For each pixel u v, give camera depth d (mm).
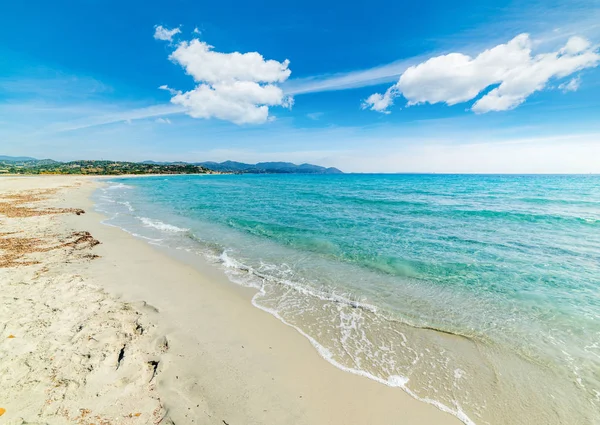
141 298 6242
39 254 8602
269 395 3668
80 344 4246
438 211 20328
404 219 17094
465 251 10609
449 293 7184
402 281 7926
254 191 41156
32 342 4172
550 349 4961
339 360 4535
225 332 5160
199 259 9578
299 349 4785
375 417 3438
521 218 17578
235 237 12688
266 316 5891
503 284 7715
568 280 7980
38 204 20156
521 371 4395
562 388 4051
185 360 4227
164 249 10562
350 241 11969
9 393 3148
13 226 12312
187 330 5109
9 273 6902
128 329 4848
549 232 13703
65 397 3184
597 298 6891
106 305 5676
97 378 3566
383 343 5051
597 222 16109
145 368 3904
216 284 7484
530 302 6711
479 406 3689
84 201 24875
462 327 5641
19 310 5113
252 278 8039
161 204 24719
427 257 9930
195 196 32938
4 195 24469
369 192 38656
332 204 24859
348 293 7137
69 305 5504
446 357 4699
